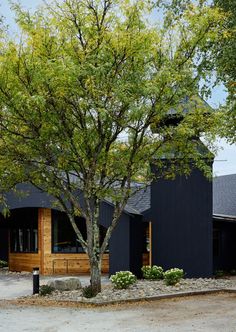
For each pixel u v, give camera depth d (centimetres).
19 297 1698
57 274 2502
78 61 1470
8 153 1583
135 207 2272
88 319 1220
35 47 1463
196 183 2138
